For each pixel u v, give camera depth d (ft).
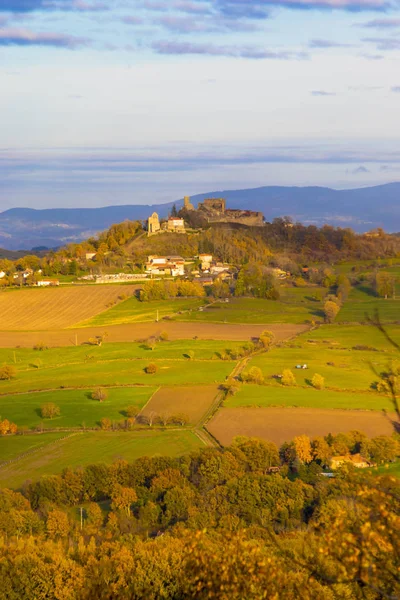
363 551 55.77
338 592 66.49
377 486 57.82
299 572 74.59
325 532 58.85
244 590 70.54
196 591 73.46
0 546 165.58
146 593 135.85
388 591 56.18
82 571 149.89
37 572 149.89
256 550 73.72
